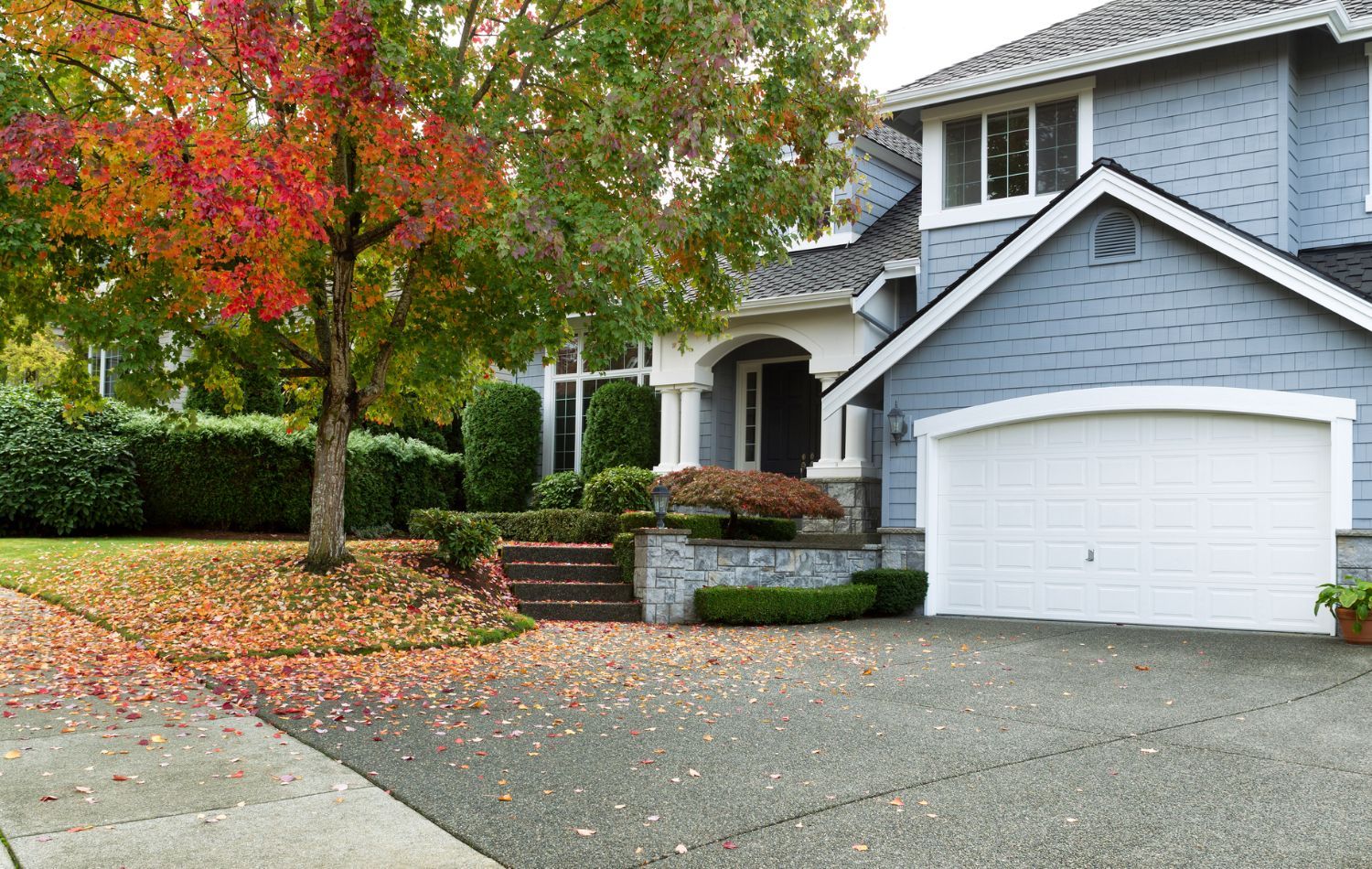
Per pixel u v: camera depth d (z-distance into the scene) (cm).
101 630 987
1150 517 1205
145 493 1723
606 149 973
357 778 548
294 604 1025
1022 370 1285
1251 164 1296
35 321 1005
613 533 1512
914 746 631
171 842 449
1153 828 479
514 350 1125
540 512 1580
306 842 453
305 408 1320
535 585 1282
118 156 863
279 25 862
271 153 859
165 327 1017
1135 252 1213
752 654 992
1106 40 1392
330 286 1180
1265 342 1134
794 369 1822
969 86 1446
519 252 894
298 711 693
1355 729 671
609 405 1830
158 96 966
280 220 871
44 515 1611
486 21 1052
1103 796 528
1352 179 1298
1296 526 1117
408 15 986
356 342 1252
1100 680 855
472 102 982
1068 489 1259
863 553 1396
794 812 500
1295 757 601
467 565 1286
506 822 481
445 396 1330
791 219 1170
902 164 1880
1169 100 1355
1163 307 1195
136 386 1073
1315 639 1065
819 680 855
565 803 510
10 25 902
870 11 1157
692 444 1744
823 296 1584
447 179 901
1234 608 1149
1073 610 1247
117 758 577
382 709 710
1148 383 1201
